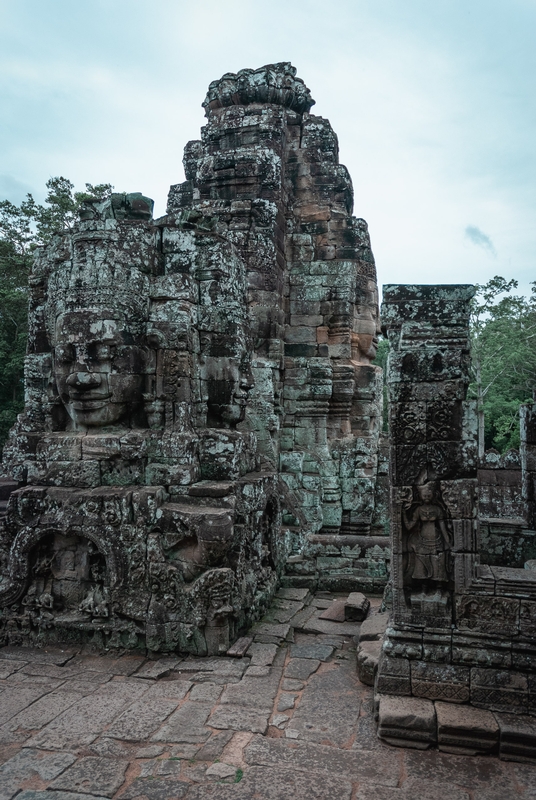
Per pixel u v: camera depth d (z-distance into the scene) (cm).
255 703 530
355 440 1285
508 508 966
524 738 452
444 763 450
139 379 704
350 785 420
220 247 755
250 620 714
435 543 523
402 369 531
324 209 1377
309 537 923
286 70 1388
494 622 507
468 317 527
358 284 1372
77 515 666
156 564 643
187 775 429
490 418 3072
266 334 1235
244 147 1313
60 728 488
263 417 1195
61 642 667
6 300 2356
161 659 629
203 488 669
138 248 710
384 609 736
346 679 586
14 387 2467
